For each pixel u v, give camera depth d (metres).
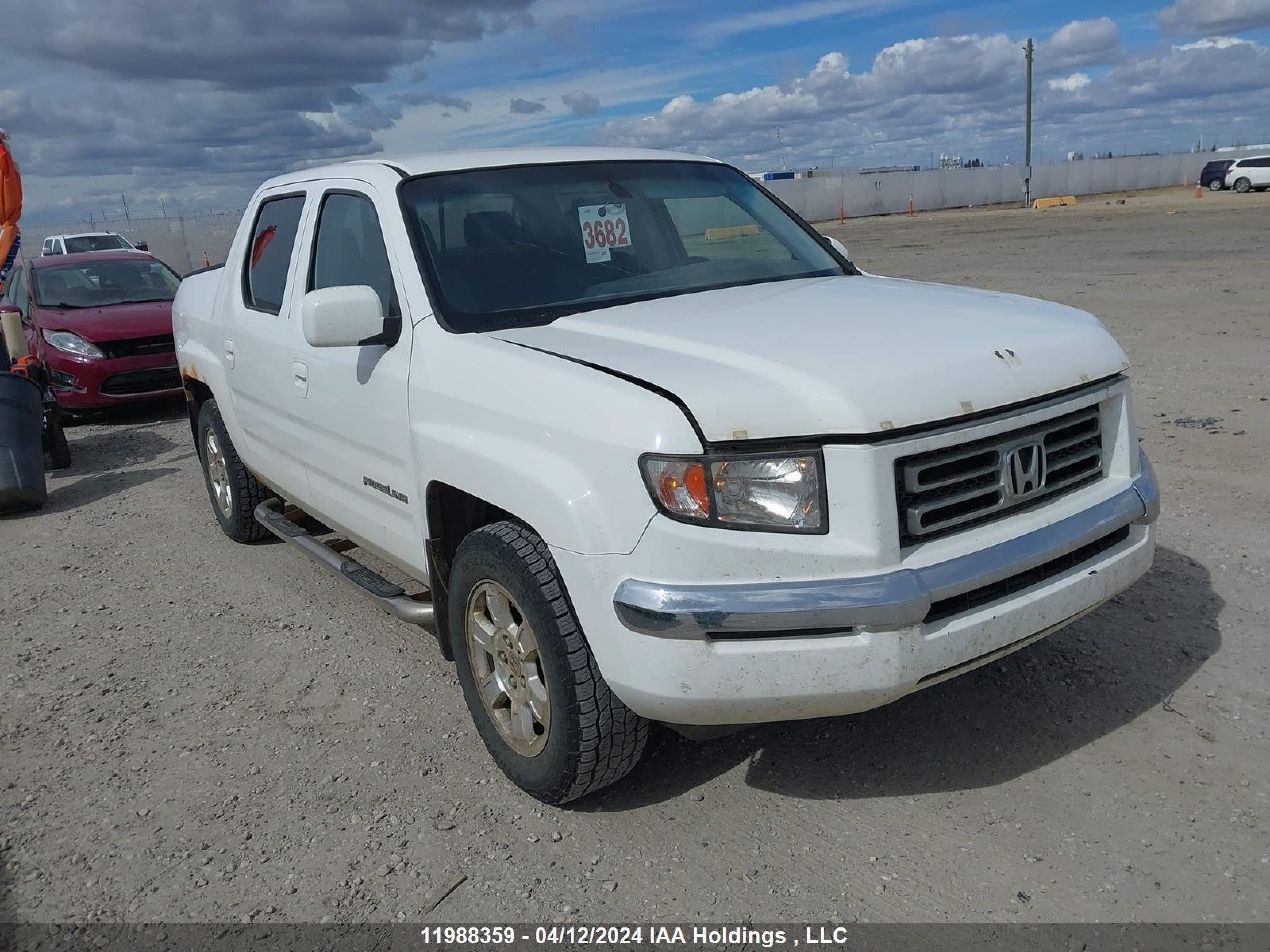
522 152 4.09
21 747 3.78
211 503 6.44
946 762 3.21
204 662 4.43
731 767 3.29
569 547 2.67
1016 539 2.67
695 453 2.49
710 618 2.47
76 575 5.77
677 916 2.64
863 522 2.48
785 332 2.92
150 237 33.72
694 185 4.23
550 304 3.48
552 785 2.98
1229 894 2.54
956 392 2.61
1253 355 8.70
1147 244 19.95
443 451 3.16
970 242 24.42
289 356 4.29
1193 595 4.21
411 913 2.73
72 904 2.87
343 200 4.07
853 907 2.62
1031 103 48.19
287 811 3.25
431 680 4.12
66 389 10.12
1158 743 3.21
